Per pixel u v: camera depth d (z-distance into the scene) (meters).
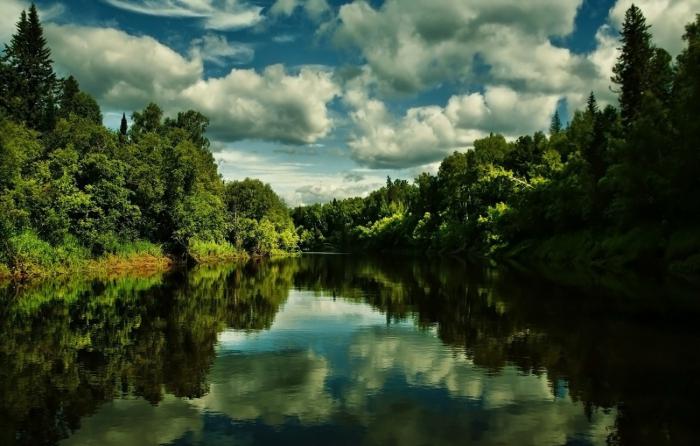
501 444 9.66
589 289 34.28
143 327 22.11
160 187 68.00
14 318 23.88
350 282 45.81
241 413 11.46
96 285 39.03
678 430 10.23
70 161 54.03
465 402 12.14
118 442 9.83
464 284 40.88
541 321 22.52
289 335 20.64
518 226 85.12
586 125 100.50
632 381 13.52
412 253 138.38
